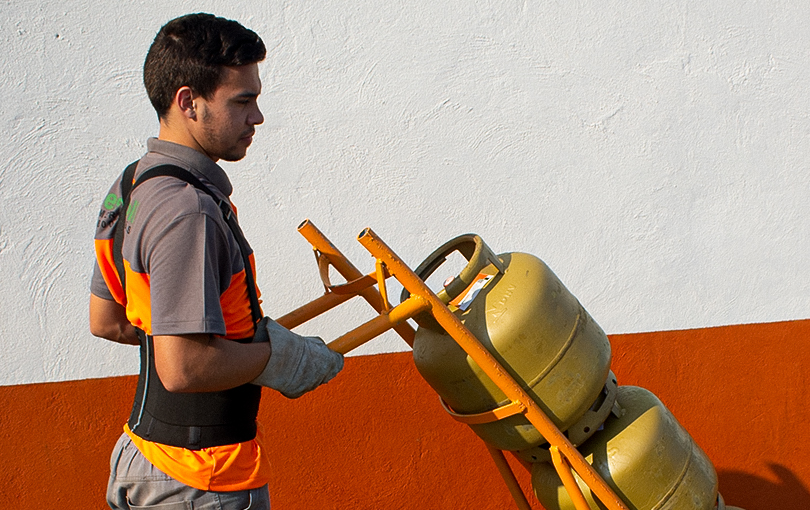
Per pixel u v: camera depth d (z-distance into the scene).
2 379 2.23
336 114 2.44
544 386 1.77
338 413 2.55
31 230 2.21
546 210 2.69
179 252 1.37
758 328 2.98
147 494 1.54
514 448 1.88
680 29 2.77
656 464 1.89
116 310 1.79
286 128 2.40
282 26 2.37
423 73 2.51
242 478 1.56
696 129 2.84
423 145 2.53
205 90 1.48
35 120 2.19
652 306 2.85
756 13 2.86
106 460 2.34
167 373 1.36
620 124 2.74
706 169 2.87
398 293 2.57
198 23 1.48
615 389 1.96
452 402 1.88
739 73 2.87
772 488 3.08
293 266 2.45
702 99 2.83
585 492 1.91
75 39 2.20
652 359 2.86
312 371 1.54
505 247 2.65
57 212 2.23
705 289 2.91
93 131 2.24
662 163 2.80
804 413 3.08
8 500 2.27
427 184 2.55
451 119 2.55
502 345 1.75
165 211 1.39
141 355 1.60
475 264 1.80
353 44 2.43
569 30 2.64
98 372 2.31
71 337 2.28
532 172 2.66
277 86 2.38
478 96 2.57
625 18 2.70
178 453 1.51
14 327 2.23
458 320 1.68
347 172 2.47
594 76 2.69
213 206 1.44
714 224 2.90
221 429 1.53
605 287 2.78
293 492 2.54
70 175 2.23
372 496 2.63
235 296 1.52
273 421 2.49
